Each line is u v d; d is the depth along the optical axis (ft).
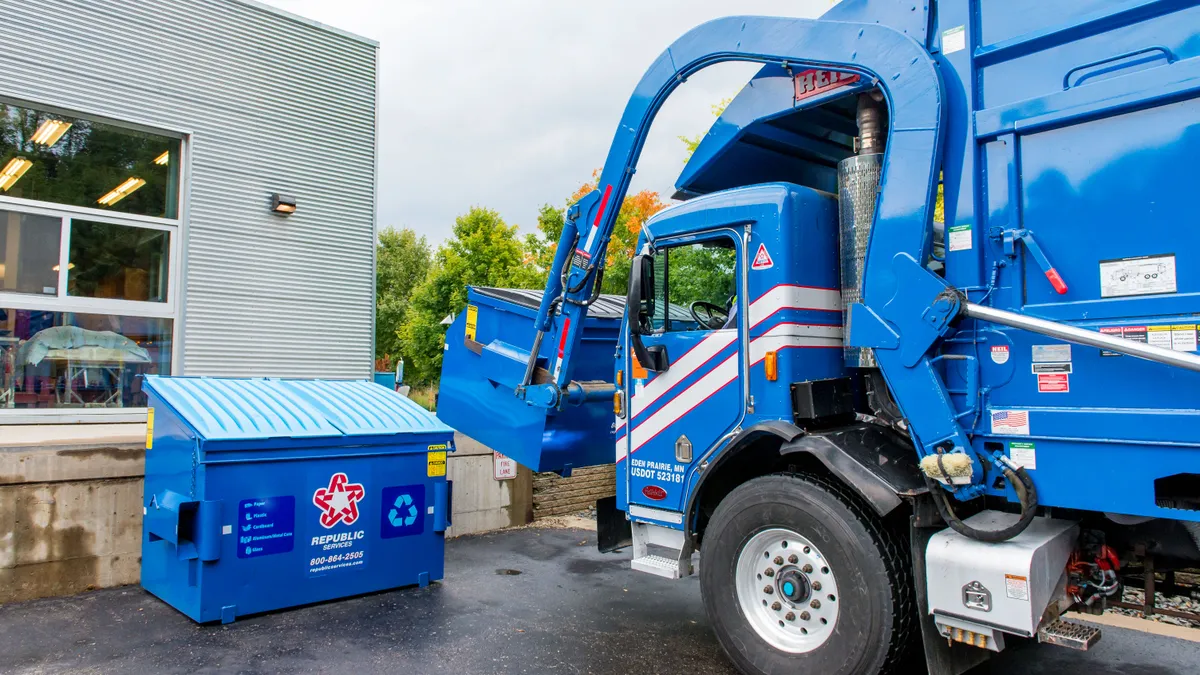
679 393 14.89
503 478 26.03
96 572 17.58
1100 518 11.45
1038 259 10.52
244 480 15.60
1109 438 9.86
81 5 27.30
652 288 15.33
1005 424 10.80
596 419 18.90
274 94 32.17
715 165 16.57
